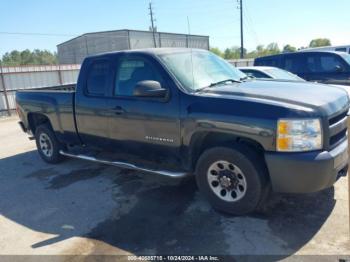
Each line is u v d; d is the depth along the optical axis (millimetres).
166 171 3908
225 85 3867
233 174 3436
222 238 3139
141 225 3496
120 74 4254
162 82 3775
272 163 3061
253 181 3258
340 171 3318
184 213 3678
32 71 16797
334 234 3066
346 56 9164
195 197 4066
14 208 4207
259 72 7574
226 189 3521
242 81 4191
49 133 5660
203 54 4512
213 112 3320
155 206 3904
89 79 4637
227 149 3346
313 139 2969
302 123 2939
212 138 3645
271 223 3326
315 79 9484
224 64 4598
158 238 3230
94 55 4637
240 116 3154
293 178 3010
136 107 3984
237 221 3416
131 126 4109
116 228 3480
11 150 7371
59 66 18047
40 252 3158
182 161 3799
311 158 2930
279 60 10258
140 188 4480
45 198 4434
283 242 3008
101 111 4445
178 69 3865
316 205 3621
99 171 5320
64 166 5750
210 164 3541
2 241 3428
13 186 5008
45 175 5367
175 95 3639
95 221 3676
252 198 3305
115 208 3945
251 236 3133
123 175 5047
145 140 4020
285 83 3988
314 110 3000
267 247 2953
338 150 3125
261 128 3045
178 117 3605
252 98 3248
